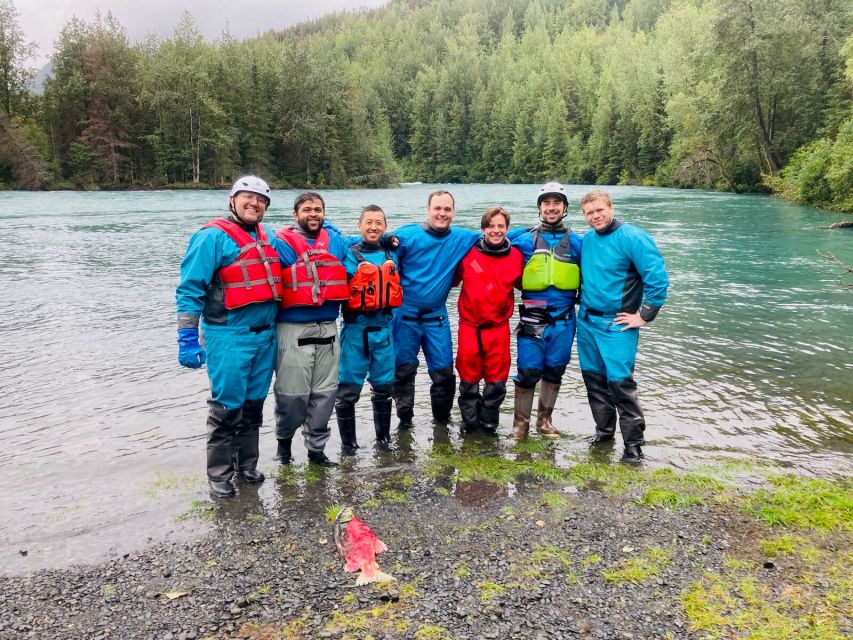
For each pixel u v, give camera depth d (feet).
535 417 18.85
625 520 12.80
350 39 495.00
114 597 10.42
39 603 10.26
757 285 38.83
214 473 14.10
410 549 11.78
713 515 12.93
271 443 17.12
